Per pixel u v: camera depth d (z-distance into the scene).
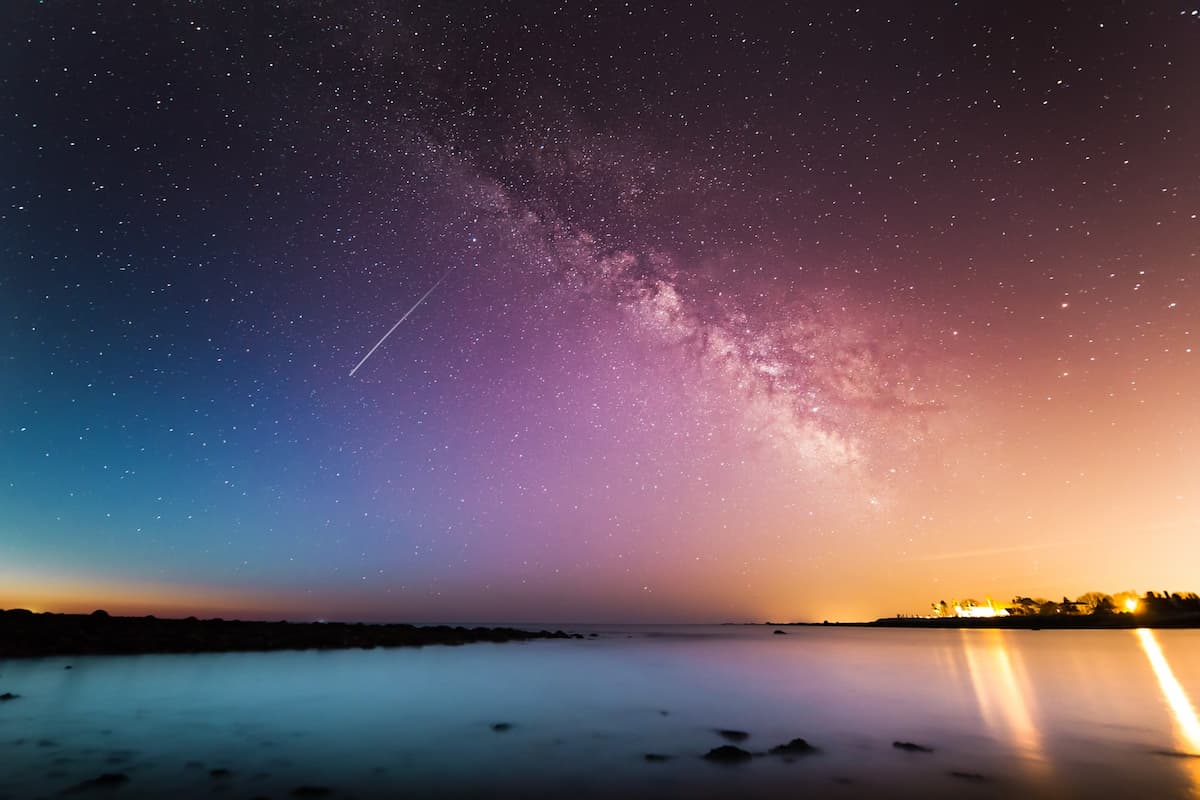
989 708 16.34
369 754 10.53
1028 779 9.44
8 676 17.98
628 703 16.97
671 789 8.94
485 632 54.31
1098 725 13.88
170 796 8.01
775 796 8.64
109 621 28.22
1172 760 10.56
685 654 38.88
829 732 13.05
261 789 8.41
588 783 9.18
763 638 71.00
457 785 8.94
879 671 26.81
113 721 12.46
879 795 8.69
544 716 14.68
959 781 9.35
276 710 14.28
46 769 9.03
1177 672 25.28
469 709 15.39
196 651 25.72
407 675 22.17
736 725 13.83
